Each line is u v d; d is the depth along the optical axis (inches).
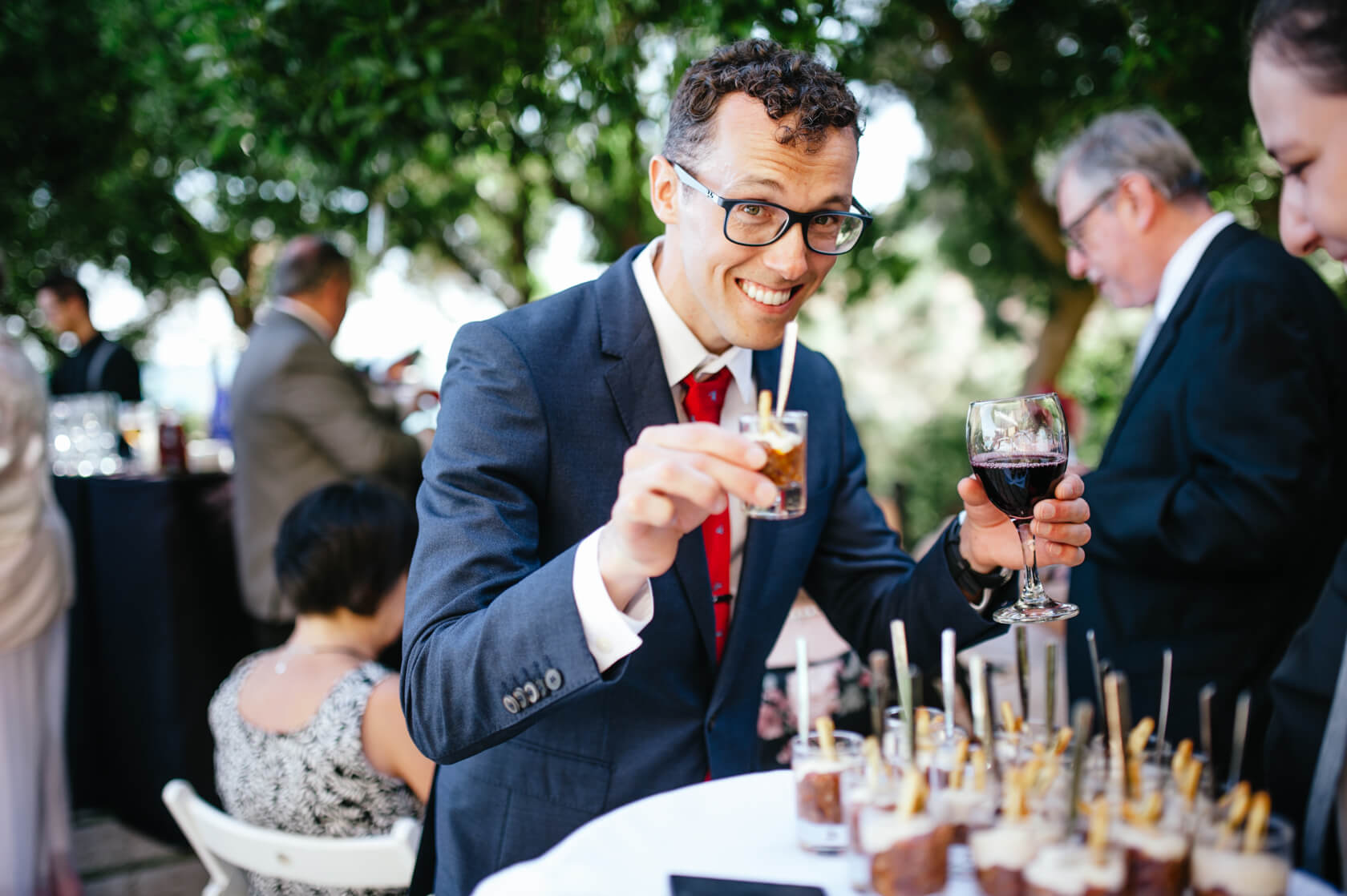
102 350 210.1
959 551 60.9
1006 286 310.5
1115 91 140.8
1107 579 92.6
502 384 56.9
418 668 50.5
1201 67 147.2
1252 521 81.4
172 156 254.7
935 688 87.0
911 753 43.5
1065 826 39.7
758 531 61.8
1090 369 349.7
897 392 649.6
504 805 58.6
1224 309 86.1
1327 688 49.1
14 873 119.5
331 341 152.9
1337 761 45.4
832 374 72.6
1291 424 82.6
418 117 134.3
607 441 58.7
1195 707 87.2
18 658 120.7
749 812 49.5
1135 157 96.4
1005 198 270.5
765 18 117.3
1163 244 97.2
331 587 81.5
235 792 78.8
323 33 130.2
